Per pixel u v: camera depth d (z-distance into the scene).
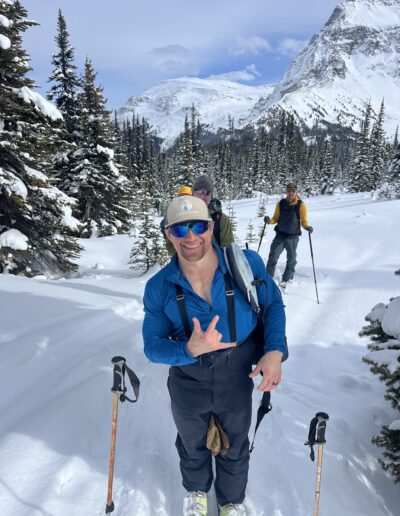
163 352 1.88
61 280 8.32
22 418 3.16
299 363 5.02
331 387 4.38
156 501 2.45
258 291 2.06
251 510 2.46
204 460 2.31
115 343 4.84
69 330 5.14
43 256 10.80
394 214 17.75
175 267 1.96
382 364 2.97
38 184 10.06
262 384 1.96
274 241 8.27
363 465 3.14
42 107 9.88
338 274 9.45
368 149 53.97
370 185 53.69
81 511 2.29
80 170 18.98
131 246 14.83
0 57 9.41
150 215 10.99
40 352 4.41
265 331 2.09
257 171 77.25
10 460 2.60
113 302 6.52
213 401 2.08
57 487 2.43
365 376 4.57
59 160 18.44
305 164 92.12
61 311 5.88
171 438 3.07
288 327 6.29
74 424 3.04
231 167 83.06
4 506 2.26
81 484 2.49
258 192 68.31
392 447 2.96
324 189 62.72
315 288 8.08
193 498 2.33
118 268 12.19
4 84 9.88
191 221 1.72
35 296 6.57
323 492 2.67
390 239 12.62
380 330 3.49
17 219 10.49
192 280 1.92
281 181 74.81
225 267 1.94
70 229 10.73
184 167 31.86
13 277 8.18
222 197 62.47
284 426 3.41
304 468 2.88
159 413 3.38
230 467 2.24
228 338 1.97
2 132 9.39
